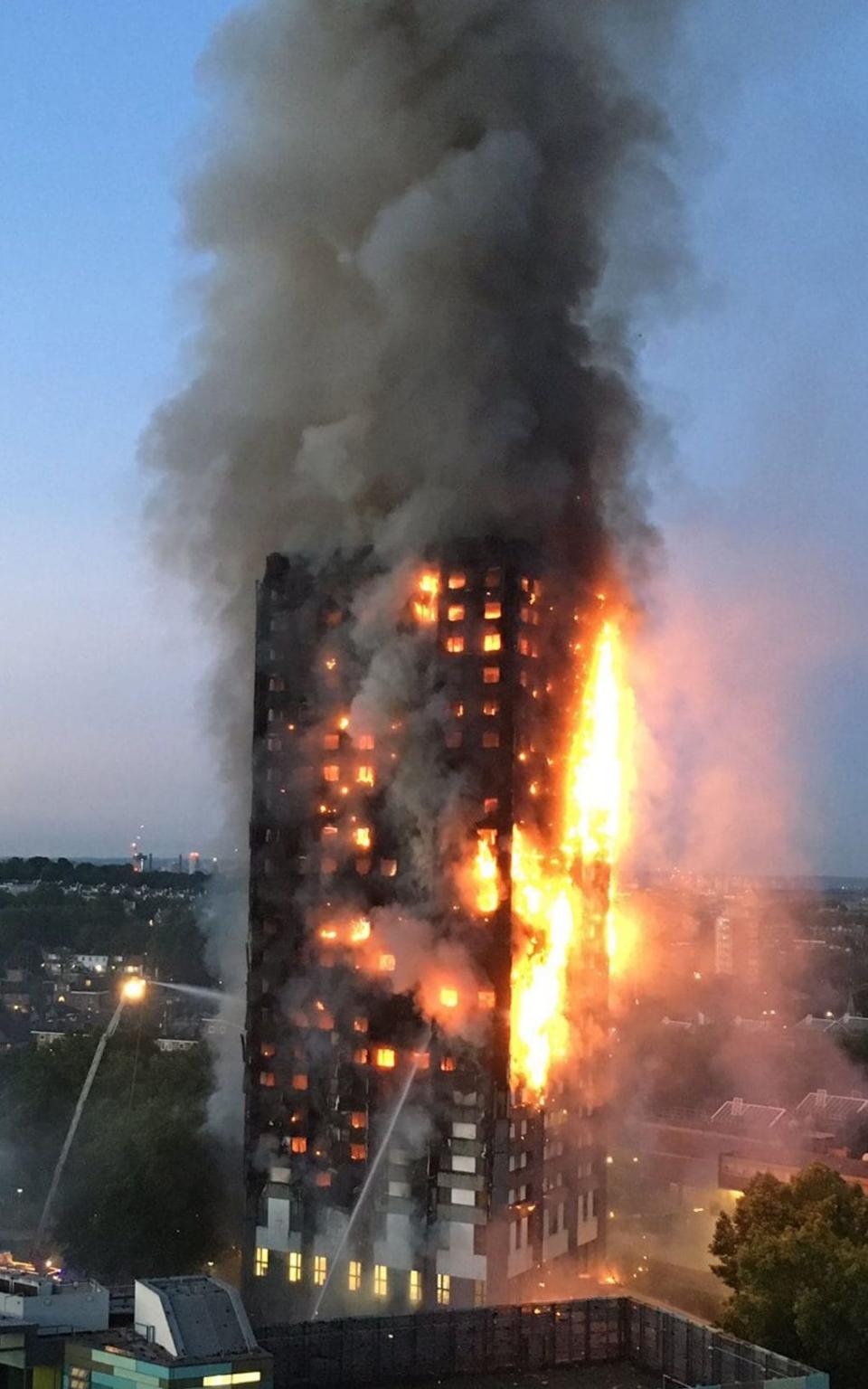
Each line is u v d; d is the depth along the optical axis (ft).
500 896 425.69
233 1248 508.53
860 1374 339.77
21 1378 285.64
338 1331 333.42
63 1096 592.60
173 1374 271.08
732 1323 355.15
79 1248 493.36
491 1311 346.95
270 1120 448.65
